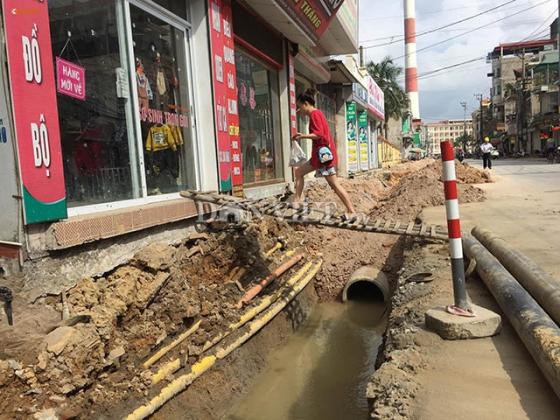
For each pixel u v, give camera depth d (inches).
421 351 148.1
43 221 152.3
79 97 192.4
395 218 442.0
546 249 243.0
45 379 127.2
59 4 182.4
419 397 122.2
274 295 257.9
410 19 2532.0
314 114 268.1
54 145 158.7
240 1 350.3
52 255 157.1
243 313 220.5
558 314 139.4
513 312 150.0
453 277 160.9
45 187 153.8
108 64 212.2
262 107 429.7
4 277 146.9
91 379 140.0
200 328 195.9
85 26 197.9
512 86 2536.9
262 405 198.7
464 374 131.3
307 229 394.9
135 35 234.8
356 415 191.6
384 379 134.1
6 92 144.8
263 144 430.6
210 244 249.6
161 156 256.4
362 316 313.0
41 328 140.1
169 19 266.5
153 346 168.6
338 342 271.4
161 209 215.2
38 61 154.1
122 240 190.7
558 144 1763.0
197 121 293.1
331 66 668.7
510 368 132.6
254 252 269.3
